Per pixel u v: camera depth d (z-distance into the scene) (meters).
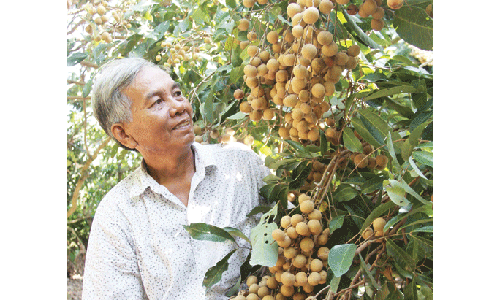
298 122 1.05
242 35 1.36
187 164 1.31
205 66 2.05
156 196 1.27
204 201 1.28
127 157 3.34
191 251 1.25
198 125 1.64
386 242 0.98
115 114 1.21
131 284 1.25
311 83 1.02
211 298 1.23
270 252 1.02
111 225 1.26
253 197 1.37
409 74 1.27
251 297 1.07
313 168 1.28
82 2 2.05
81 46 2.11
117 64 1.21
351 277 1.08
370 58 1.42
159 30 1.76
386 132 1.08
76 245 3.39
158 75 1.20
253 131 1.65
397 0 0.94
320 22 1.08
